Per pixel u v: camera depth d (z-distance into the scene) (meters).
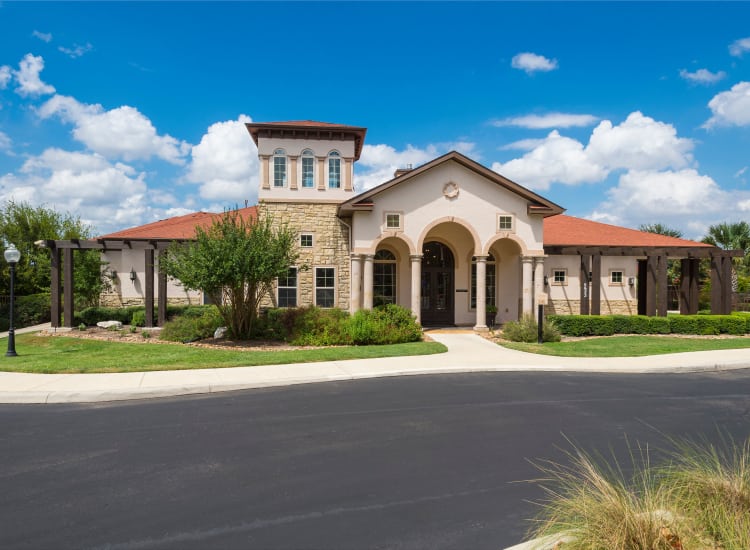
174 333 15.70
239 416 7.37
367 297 17.55
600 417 7.31
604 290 21.48
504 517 4.14
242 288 15.03
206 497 4.56
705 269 31.58
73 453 5.77
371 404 8.09
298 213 19.94
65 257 18.00
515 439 6.25
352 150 20.25
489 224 18.08
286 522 4.07
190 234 20.70
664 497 3.77
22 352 13.74
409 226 17.72
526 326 15.91
